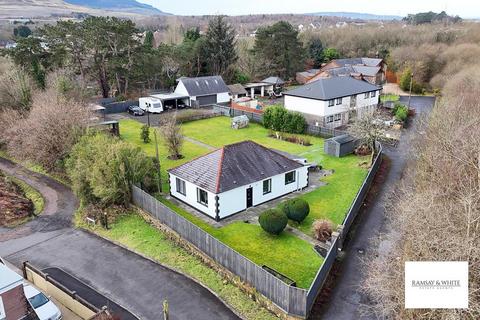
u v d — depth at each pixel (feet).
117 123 161.99
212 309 67.36
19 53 212.02
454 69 273.33
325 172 127.44
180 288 72.95
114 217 99.40
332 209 101.14
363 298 68.49
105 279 75.82
